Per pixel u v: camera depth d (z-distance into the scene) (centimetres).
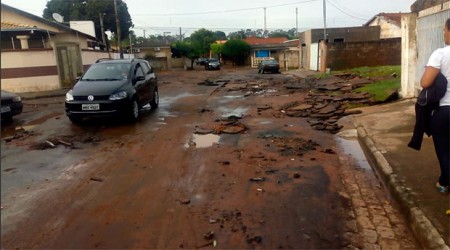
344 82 1766
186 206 463
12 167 643
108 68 1114
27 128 1002
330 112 1085
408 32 1127
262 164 627
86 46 2964
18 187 544
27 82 2023
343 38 3650
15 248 371
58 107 1445
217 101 1457
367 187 519
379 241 372
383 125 847
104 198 496
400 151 623
